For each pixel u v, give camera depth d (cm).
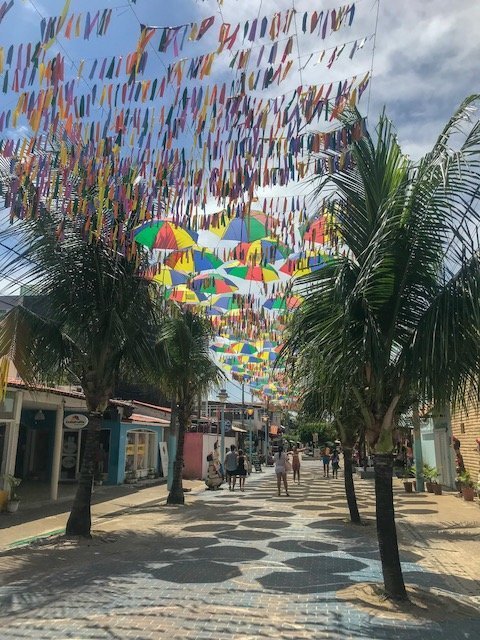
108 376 1047
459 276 559
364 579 711
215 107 446
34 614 555
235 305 1305
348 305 574
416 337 586
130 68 420
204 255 944
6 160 666
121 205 771
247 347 1862
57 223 915
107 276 1001
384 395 643
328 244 675
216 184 484
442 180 525
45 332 966
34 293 986
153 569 760
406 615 556
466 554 883
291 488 2228
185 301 1320
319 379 662
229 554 872
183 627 516
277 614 558
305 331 663
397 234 591
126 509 1511
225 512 1428
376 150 645
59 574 727
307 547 936
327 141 469
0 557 838
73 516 1015
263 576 723
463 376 574
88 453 1035
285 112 443
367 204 636
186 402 1702
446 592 651
